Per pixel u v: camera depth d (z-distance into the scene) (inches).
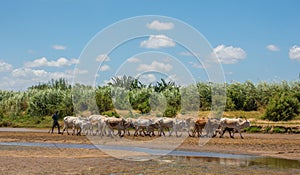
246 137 1266.0
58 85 2146.9
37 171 660.7
